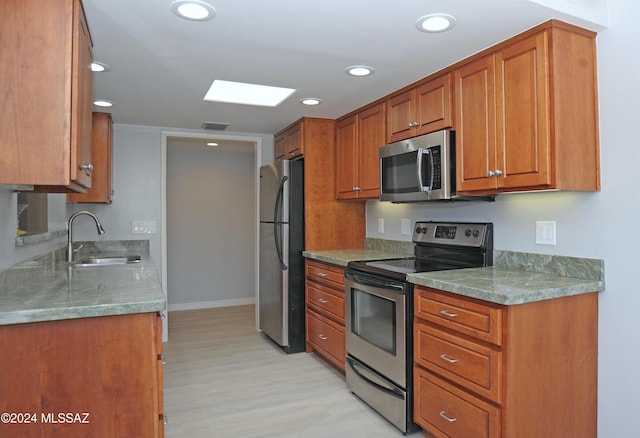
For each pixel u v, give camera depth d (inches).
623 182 74.4
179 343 159.2
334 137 150.8
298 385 119.3
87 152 71.6
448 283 77.9
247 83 108.1
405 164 109.0
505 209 97.0
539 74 74.8
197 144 204.7
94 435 58.7
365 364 106.8
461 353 76.3
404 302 90.4
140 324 60.7
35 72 57.9
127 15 70.4
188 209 218.7
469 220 107.7
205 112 138.0
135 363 60.4
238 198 228.1
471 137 89.3
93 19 71.6
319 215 149.6
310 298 144.6
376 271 101.1
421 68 97.0
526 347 69.2
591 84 77.4
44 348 56.6
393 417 94.3
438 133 96.6
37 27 58.1
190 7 68.0
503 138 81.8
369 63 93.8
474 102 88.5
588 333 76.6
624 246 74.2
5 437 55.4
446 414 80.3
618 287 75.1
